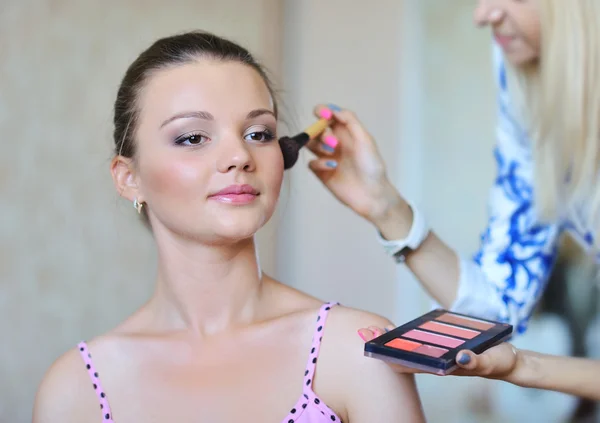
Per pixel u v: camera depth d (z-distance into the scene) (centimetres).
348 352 87
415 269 121
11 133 161
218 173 85
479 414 206
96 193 175
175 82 87
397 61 210
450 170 214
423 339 79
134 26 176
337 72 208
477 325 85
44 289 169
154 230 93
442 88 212
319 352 88
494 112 210
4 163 160
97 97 172
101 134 174
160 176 87
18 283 165
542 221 116
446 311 90
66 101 168
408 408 86
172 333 93
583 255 199
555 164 110
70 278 173
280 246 207
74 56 168
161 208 88
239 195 85
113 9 173
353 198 117
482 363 77
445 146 213
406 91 212
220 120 86
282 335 90
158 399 90
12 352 166
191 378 90
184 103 86
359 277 215
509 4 106
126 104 92
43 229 168
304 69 205
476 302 119
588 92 102
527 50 110
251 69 91
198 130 86
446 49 210
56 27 166
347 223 213
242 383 88
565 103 104
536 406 205
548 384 86
